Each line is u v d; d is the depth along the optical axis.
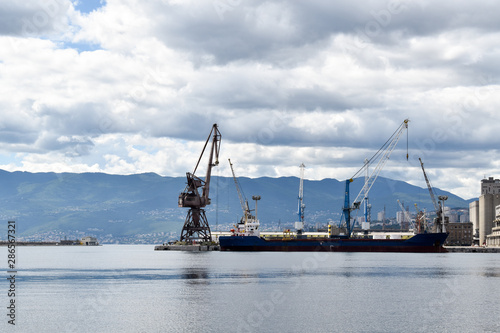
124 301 115.19
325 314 100.56
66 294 126.94
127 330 88.62
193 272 184.12
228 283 147.75
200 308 106.44
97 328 89.88
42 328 90.31
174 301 114.94
